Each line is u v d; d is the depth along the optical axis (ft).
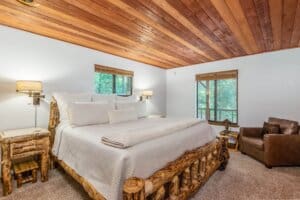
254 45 10.73
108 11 6.43
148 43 10.21
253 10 6.35
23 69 8.57
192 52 12.23
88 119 8.42
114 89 13.55
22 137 6.89
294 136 9.27
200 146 7.89
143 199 3.84
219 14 6.64
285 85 11.68
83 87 11.10
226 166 9.32
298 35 9.00
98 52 11.94
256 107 12.86
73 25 7.73
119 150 4.83
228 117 14.80
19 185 6.96
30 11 6.49
